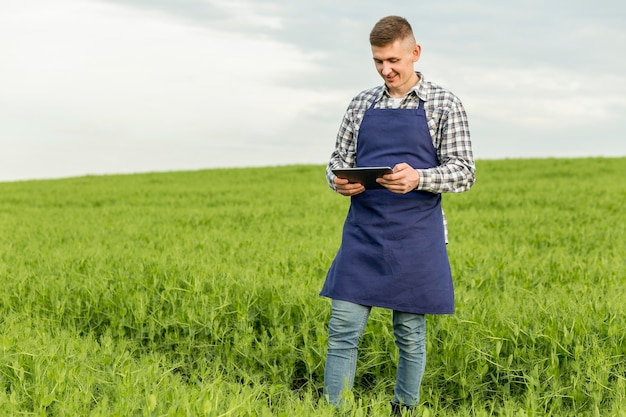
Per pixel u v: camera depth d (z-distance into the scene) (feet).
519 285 23.58
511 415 12.55
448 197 58.03
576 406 14.57
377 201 13.93
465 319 18.07
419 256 13.79
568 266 25.81
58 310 20.62
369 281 13.92
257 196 65.05
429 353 17.10
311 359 16.98
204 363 17.29
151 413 11.21
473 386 15.89
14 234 38.58
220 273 23.39
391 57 13.53
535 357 16.34
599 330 16.98
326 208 52.29
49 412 12.25
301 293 20.54
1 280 23.82
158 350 19.21
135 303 20.61
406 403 14.42
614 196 55.77
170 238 35.42
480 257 27.35
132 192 74.18
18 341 15.52
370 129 14.17
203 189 75.15
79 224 44.04
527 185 67.77
